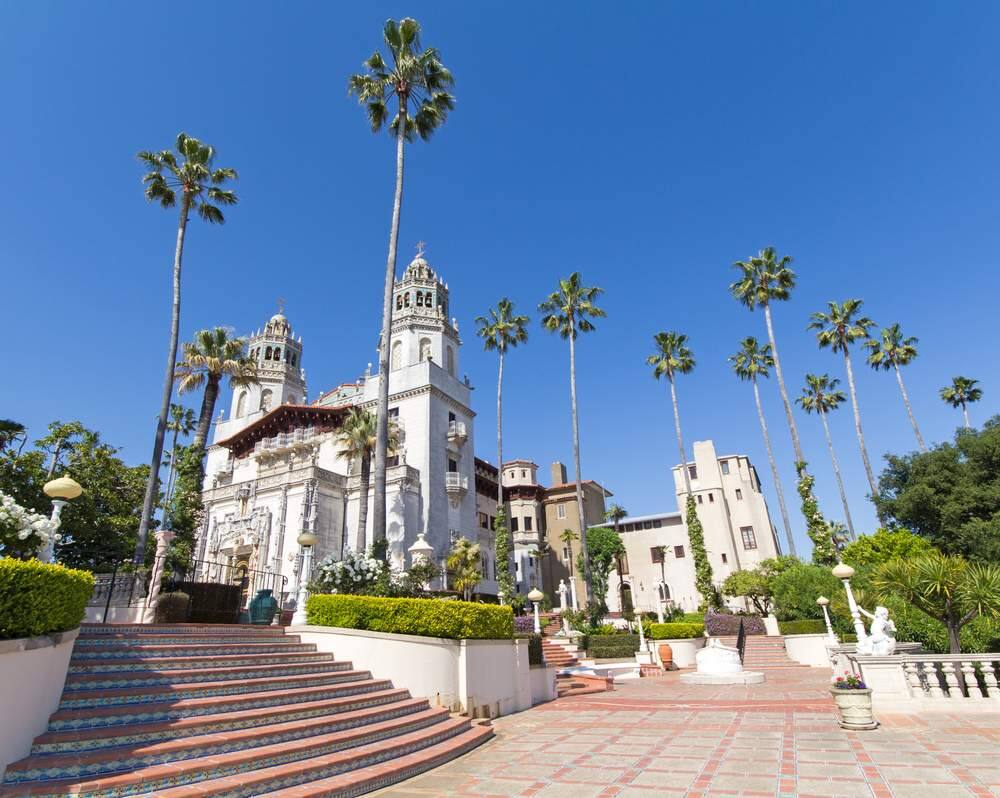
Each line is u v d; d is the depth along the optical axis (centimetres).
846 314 4650
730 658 2191
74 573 761
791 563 4359
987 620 1622
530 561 5822
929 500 3103
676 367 4900
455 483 4225
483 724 1262
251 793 686
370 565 1625
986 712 1163
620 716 1406
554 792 758
